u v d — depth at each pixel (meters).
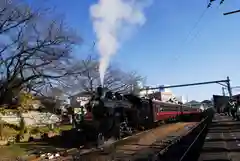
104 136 19.97
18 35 28.06
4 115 25.23
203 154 13.42
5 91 28.97
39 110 33.53
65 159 15.03
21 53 28.30
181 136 24.09
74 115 30.80
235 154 13.18
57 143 20.59
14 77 28.97
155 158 14.13
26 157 15.23
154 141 21.95
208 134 23.50
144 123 29.44
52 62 30.25
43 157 15.34
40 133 25.72
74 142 20.62
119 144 20.25
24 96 31.33
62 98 41.22
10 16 26.97
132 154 16.28
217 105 81.94
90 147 18.59
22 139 22.45
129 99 26.42
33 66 29.80
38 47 29.03
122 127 22.28
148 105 31.66
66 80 32.31
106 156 15.73
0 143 19.69
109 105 20.53
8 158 14.98
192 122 49.44
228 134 22.88
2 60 27.94
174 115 47.16
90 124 20.27
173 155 15.61
